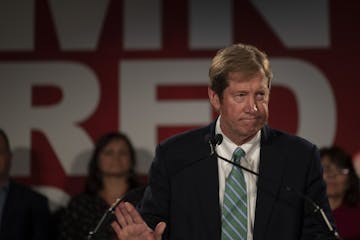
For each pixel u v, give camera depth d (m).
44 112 10.11
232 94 3.96
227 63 3.97
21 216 8.81
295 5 10.07
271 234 3.96
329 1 10.05
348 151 9.99
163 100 10.08
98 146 9.40
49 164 10.09
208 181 4.12
